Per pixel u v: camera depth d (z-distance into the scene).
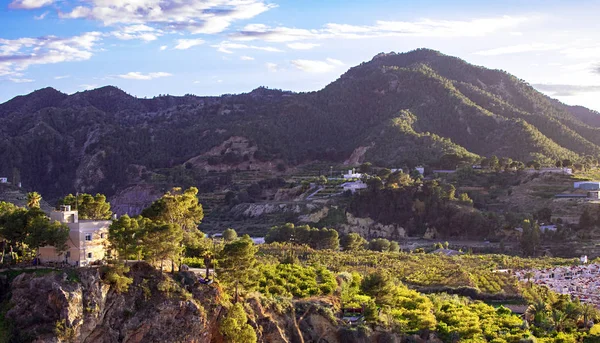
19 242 112.00
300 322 122.75
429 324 133.62
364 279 152.62
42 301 94.62
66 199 135.62
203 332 104.00
